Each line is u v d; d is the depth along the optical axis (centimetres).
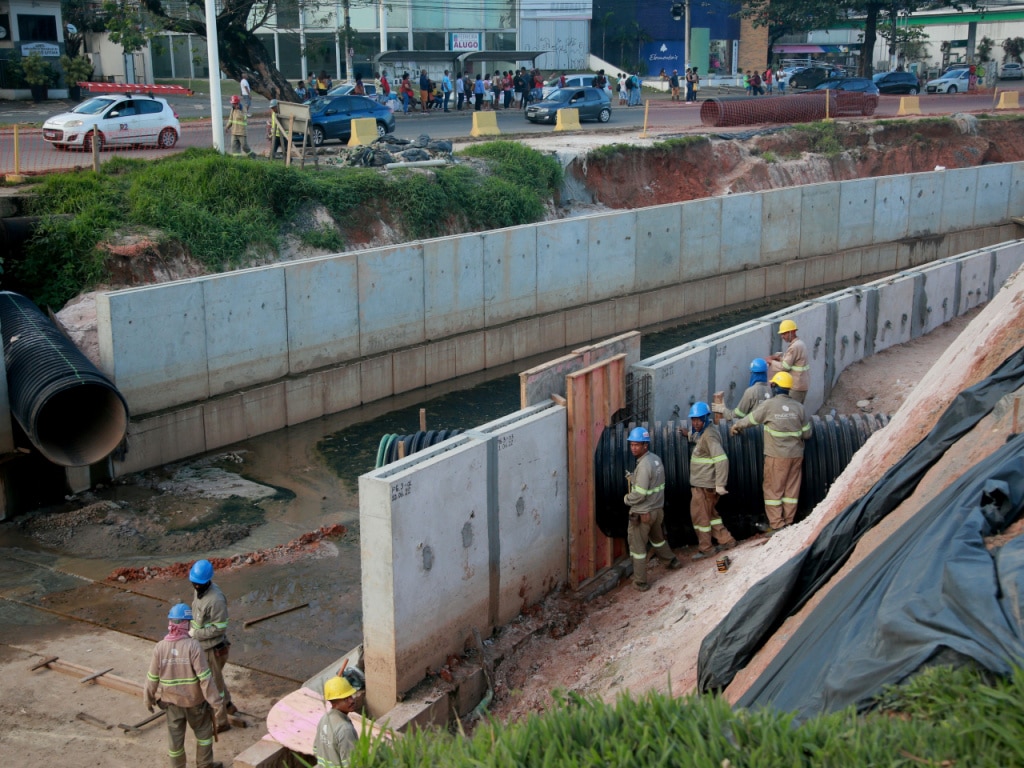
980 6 8350
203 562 1024
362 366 2202
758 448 1303
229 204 2331
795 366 1571
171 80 6303
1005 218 3997
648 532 1254
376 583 1019
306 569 1473
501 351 2516
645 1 7594
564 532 1295
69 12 5572
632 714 458
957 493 679
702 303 3048
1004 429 780
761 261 3231
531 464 1210
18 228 2058
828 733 429
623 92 5681
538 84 5244
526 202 2886
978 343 1042
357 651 1110
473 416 2162
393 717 1001
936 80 6650
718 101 4288
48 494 1709
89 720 1061
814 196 3319
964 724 426
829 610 655
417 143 3097
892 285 2183
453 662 1107
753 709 607
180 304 1866
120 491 1744
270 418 2039
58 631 1276
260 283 1998
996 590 513
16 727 1047
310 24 5891
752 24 7231
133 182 2323
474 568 1132
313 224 2455
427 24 6206
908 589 562
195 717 917
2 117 4003
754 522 1338
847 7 6600
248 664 1209
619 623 1176
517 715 1031
